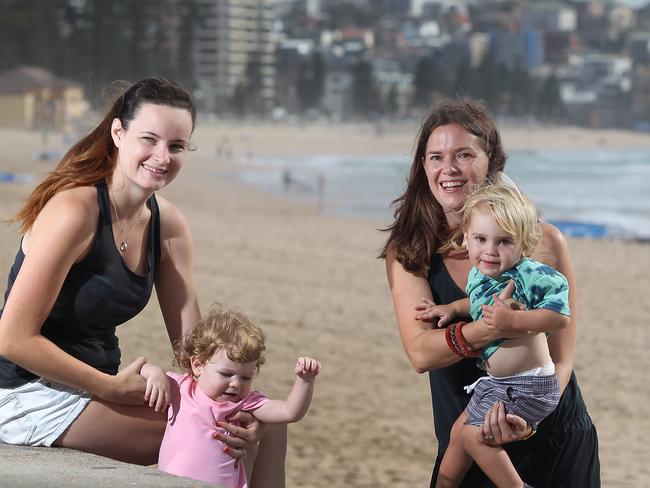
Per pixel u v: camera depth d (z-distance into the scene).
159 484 3.09
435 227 3.76
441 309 3.61
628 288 17.34
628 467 7.48
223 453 3.49
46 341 3.53
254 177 64.12
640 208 47.06
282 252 19.89
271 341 11.08
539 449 3.60
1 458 3.40
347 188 56.06
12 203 30.27
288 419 3.48
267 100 196.50
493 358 3.47
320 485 6.49
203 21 167.12
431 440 7.80
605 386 10.25
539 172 85.94
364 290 15.31
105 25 151.88
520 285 3.41
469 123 3.70
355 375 9.80
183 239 3.92
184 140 3.66
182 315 3.95
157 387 3.57
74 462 3.38
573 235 29.16
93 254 3.61
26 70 121.12
